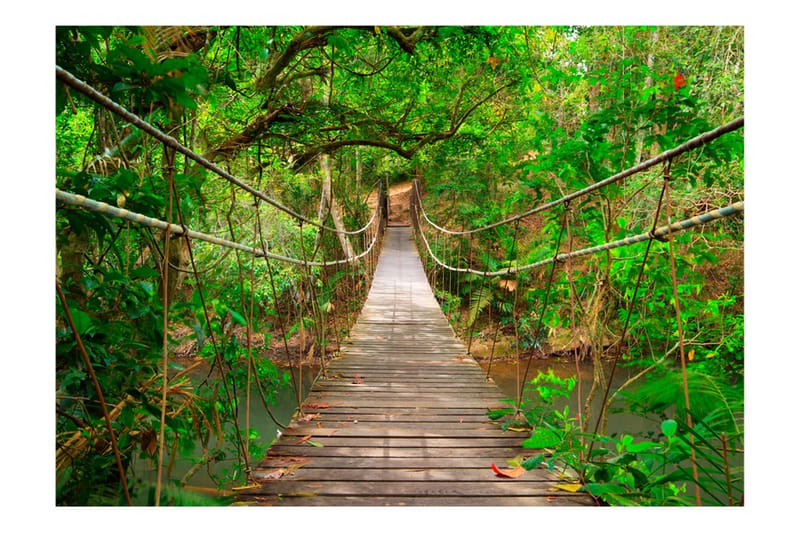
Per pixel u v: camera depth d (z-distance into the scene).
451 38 4.52
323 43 4.02
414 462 2.15
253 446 3.11
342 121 4.89
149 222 1.37
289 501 1.77
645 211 4.54
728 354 3.48
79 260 2.07
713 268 4.36
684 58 4.18
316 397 3.25
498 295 9.37
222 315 3.01
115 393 1.98
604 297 3.62
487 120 6.75
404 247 13.95
